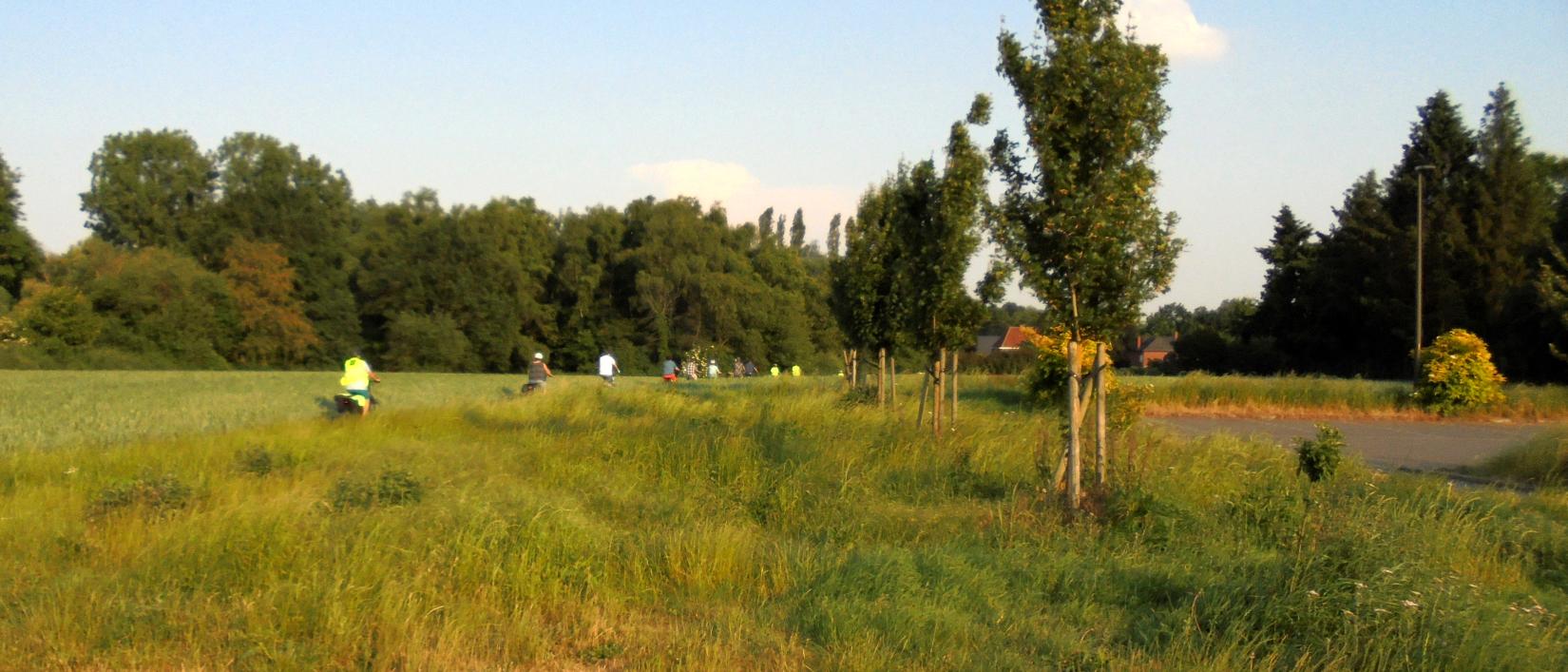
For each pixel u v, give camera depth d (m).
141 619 6.31
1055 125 10.02
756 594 7.44
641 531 8.98
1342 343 55.72
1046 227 10.09
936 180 16.75
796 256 82.12
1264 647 6.27
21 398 24.47
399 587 6.75
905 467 12.84
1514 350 44.09
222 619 6.39
